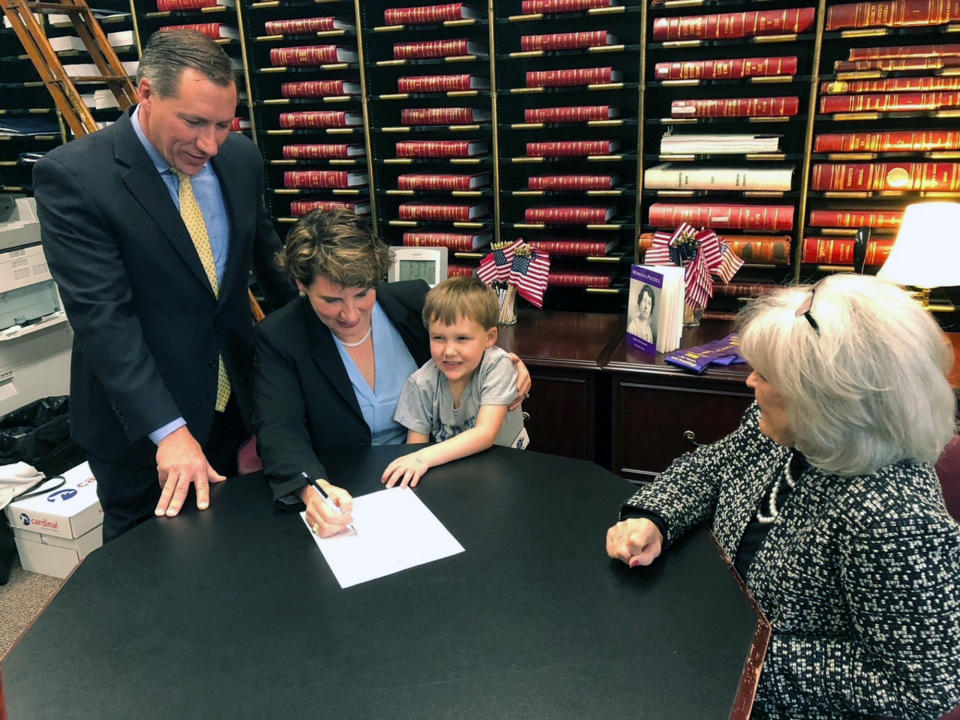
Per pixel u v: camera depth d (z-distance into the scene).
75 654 1.09
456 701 0.96
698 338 2.92
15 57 4.25
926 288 2.65
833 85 2.94
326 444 1.74
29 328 3.20
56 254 1.64
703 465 1.40
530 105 3.73
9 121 4.41
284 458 1.53
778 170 3.14
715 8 3.24
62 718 0.97
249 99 3.90
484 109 3.81
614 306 3.84
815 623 1.08
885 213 3.03
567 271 3.63
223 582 1.24
